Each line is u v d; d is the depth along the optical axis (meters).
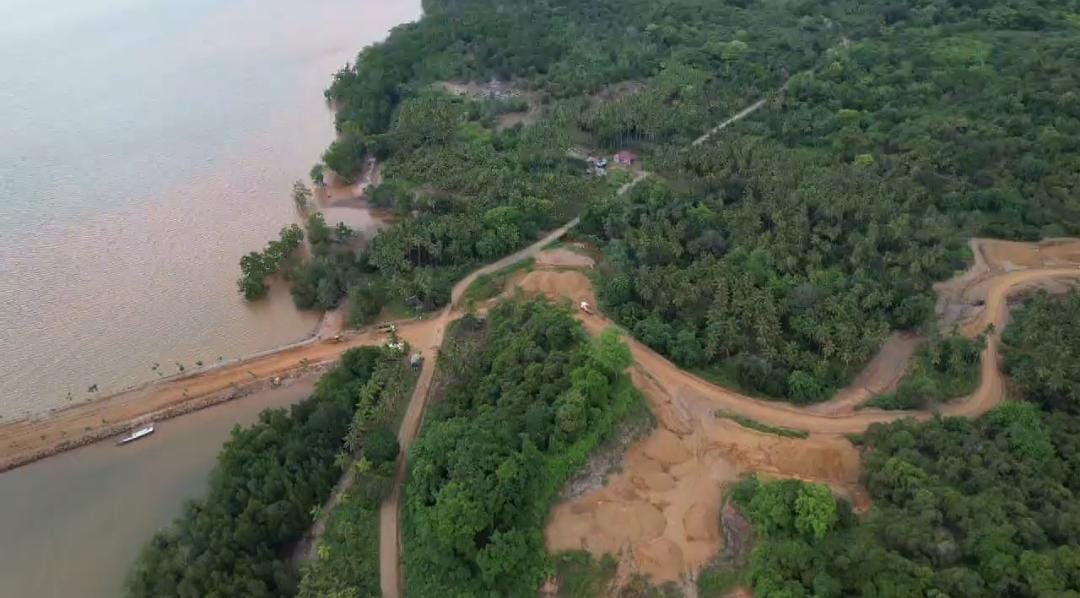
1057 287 169.50
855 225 189.25
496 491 121.44
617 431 135.75
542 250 199.88
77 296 194.12
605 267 189.75
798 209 192.25
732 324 156.50
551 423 133.38
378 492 134.12
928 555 105.94
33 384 168.62
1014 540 105.75
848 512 115.88
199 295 194.75
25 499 144.88
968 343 148.75
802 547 108.62
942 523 111.38
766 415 142.50
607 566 118.94
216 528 126.31
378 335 176.88
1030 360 144.12
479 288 186.62
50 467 150.62
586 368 139.50
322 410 146.75
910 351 157.25
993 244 185.88
